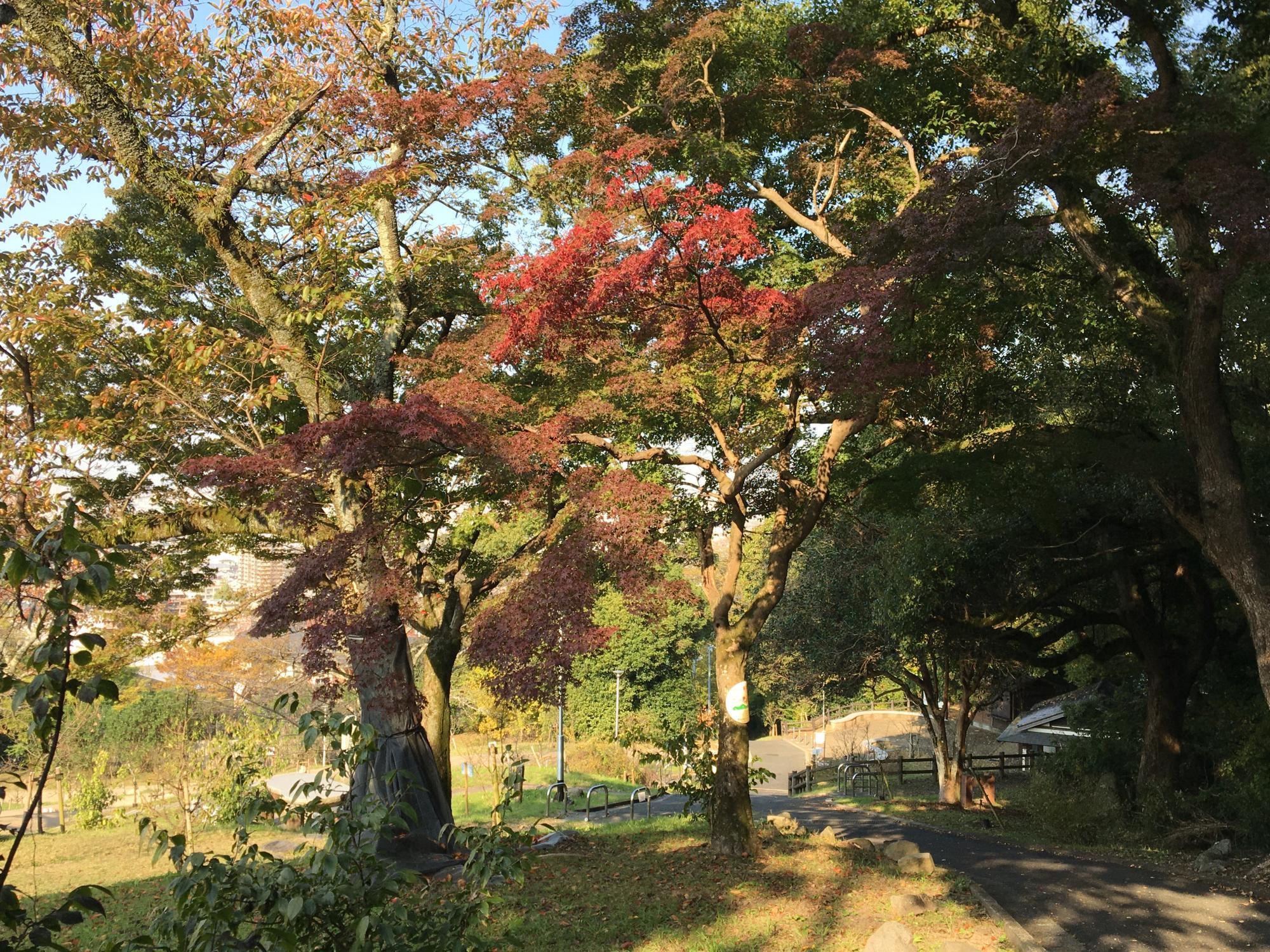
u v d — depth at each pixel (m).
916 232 11.21
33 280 13.77
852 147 16.72
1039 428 15.60
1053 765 24.25
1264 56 12.91
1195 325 12.35
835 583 26.69
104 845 18.67
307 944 3.85
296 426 15.86
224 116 14.27
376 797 4.05
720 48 15.72
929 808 23.55
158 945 3.58
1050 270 15.10
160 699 30.55
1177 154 11.52
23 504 12.20
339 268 14.20
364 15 14.74
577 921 8.76
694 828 15.15
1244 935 8.70
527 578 10.41
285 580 11.01
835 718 59.91
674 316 11.21
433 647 15.65
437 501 13.45
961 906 9.16
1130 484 18.03
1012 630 22.42
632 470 14.20
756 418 13.99
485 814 21.09
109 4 13.48
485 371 12.55
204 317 16.42
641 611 9.69
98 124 14.31
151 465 14.91
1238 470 12.29
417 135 14.15
